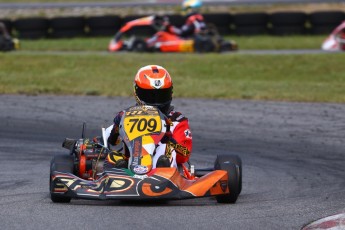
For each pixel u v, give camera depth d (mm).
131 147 23938
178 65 68938
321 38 94000
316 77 63781
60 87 56219
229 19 98688
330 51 80562
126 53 80625
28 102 50188
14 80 59438
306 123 43188
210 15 98438
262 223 20938
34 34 98625
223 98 52812
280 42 90625
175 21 95250
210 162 33438
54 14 116875
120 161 23812
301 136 39531
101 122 43469
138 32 93688
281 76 64750
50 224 20375
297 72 65875
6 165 32188
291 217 21922
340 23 97500
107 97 53000
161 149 24406
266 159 34094
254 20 98062
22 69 65500
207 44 80500
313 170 31625
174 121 25609
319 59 69938
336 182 29016
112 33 99125
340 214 22266
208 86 57562
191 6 82812
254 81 61156
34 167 31812
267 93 54156
